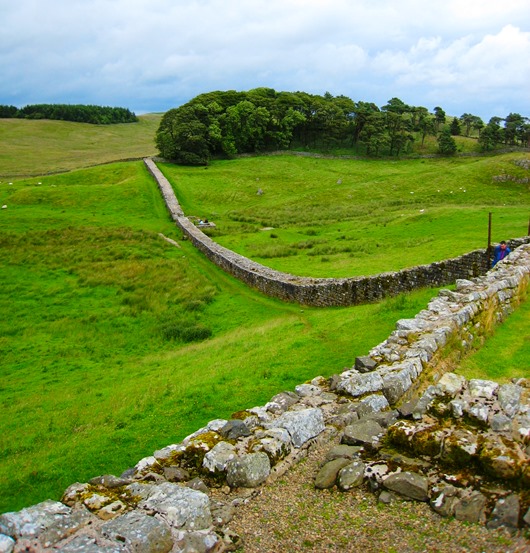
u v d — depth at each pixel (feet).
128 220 195.11
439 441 23.12
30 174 323.98
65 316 103.30
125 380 63.87
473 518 19.79
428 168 346.33
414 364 35.24
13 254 146.41
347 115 470.39
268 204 252.83
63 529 19.51
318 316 75.61
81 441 40.86
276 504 23.15
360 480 23.45
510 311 52.60
